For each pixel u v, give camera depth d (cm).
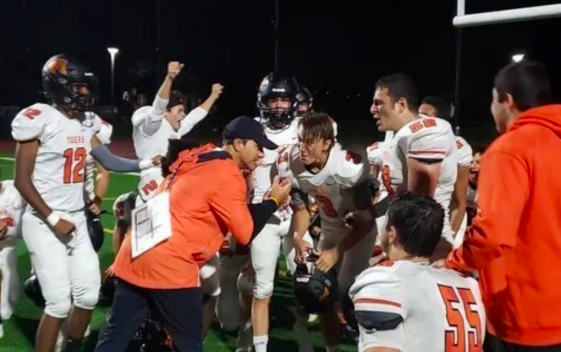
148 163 418
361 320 222
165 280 327
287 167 402
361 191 384
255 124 361
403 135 323
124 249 339
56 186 394
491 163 249
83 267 398
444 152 316
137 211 340
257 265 415
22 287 583
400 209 238
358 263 408
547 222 250
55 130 390
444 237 337
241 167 362
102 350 338
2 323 488
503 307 263
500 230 240
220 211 329
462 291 230
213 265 433
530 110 255
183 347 336
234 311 491
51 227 392
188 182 330
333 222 413
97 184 528
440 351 221
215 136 2050
